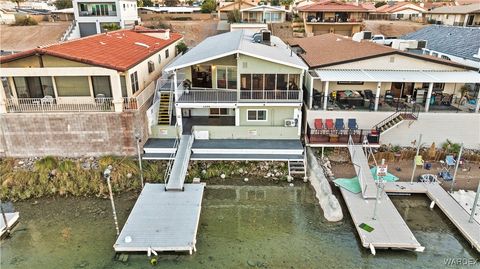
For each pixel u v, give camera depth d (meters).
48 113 24.70
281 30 66.88
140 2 113.62
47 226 20.30
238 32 39.34
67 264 17.41
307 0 94.94
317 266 17.34
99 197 23.00
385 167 19.70
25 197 22.92
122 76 26.89
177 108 26.52
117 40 35.00
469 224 19.55
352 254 18.16
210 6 88.81
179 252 18.06
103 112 24.98
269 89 26.69
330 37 42.44
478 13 61.72
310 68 28.88
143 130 26.33
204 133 27.17
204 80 28.00
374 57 28.58
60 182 23.70
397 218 20.06
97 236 19.38
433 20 73.56
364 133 26.42
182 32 69.88
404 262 17.72
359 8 63.41
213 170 25.38
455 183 23.98
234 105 26.34
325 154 26.92
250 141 27.14
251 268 17.17
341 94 29.56
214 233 19.77
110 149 25.72
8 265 17.39
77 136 25.30
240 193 23.72
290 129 27.16
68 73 24.22
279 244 18.88
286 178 25.06
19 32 65.56
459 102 28.84
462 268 17.38
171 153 25.69
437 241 19.11
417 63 28.64
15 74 23.98
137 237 18.31
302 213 21.67
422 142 27.58
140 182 24.06
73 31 60.53
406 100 29.39
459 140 27.33
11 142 25.22
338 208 20.77
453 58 34.81
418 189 22.80
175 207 20.83
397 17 85.44
